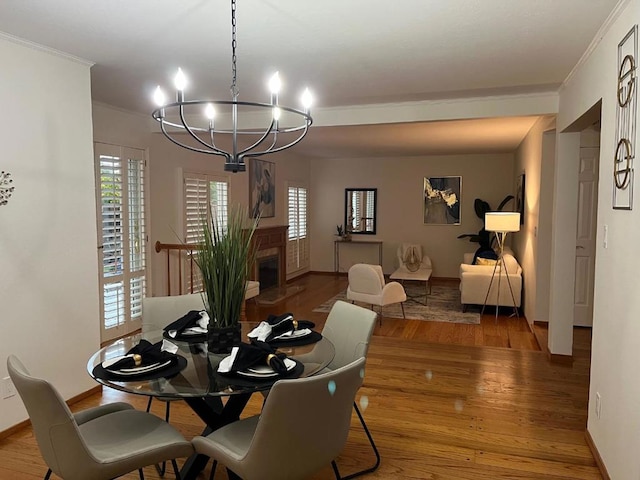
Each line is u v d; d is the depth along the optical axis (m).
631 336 2.02
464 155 8.88
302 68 3.36
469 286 6.18
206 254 2.23
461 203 8.95
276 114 1.99
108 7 2.33
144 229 5.05
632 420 1.99
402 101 4.45
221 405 2.56
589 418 2.74
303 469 1.75
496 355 4.36
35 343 2.95
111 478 1.78
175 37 2.75
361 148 7.93
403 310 6.18
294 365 2.04
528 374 3.85
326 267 9.84
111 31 2.65
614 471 2.23
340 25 2.55
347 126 4.83
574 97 3.40
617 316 2.23
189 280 5.68
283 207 8.61
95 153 4.43
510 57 3.10
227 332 2.24
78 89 3.20
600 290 2.55
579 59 3.13
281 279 8.17
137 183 4.96
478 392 3.48
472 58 3.12
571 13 2.37
